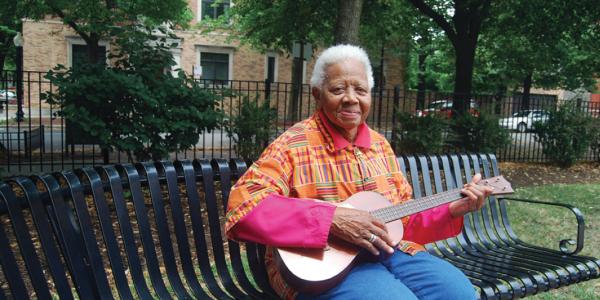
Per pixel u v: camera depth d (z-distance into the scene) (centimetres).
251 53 2394
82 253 211
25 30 2142
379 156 241
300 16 1150
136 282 220
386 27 1342
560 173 951
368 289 194
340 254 201
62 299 195
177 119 564
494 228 345
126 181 231
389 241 201
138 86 525
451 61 1966
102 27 589
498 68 1884
